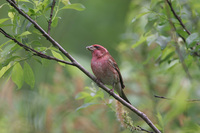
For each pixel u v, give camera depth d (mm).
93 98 9133
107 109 12023
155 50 10203
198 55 9516
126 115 8133
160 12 9797
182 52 9383
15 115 12312
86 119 12055
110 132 11617
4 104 12578
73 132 12109
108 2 18438
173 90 9844
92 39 17375
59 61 8789
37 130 11969
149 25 9555
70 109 12703
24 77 8516
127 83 12883
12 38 7863
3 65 7969
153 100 11969
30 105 12328
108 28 17688
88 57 16562
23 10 8234
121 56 13586
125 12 17703
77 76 13422
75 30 17328
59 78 13320
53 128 12266
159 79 12531
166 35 9516
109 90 9312
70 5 8773
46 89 12945
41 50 8461
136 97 12320
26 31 7777
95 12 17984
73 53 15461
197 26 9328
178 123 10055
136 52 13188
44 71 13086
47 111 12203
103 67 11633
